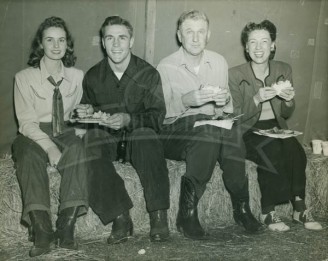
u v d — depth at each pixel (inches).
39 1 133.0
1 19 130.6
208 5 147.1
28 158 101.0
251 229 115.6
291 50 158.4
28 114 113.5
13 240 107.5
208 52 126.0
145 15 141.7
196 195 110.1
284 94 123.5
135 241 109.0
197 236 109.2
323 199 134.3
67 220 101.6
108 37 114.8
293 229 120.5
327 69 164.1
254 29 126.3
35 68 117.2
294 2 154.6
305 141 166.9
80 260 97.5
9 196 107.6
